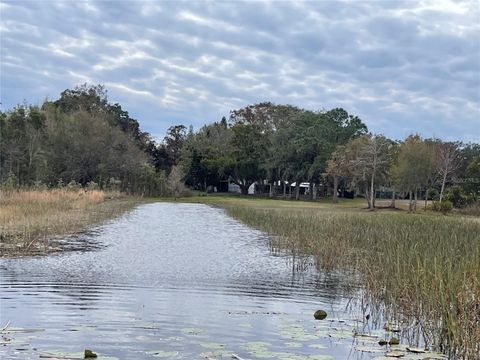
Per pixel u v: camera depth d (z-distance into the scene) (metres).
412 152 53.97
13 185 41.69
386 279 12.41
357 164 57.34
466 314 8.84
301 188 99.81
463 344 8.07
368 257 16.48
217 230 28.83
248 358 7.63
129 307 10.80
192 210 47.66
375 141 57.81
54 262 16.23
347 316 10.63
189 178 89.25
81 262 16.44
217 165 86.69
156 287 13.04
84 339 8.41
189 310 10.73
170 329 9.18
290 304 11.70
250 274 15.48
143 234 25.41
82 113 68.69
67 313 10.15
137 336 8.65
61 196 39.84
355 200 77.62
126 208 43.16
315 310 11.15
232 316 10.35
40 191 41.62
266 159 83.31
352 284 14.23
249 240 24.12
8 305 10.73
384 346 8.47
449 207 48.56
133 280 13.84
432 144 61.09
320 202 70.75
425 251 14.67
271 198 81.12
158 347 8.05
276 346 8.32
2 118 51.59
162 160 100.81
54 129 63.72
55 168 61.94
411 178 53.50
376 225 26.36
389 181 58.19
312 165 75.56
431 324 9.29
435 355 8.08
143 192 71.56
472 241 17.52
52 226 24.70
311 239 21.64
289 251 20.31
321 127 80.69
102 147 66.12
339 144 78.06
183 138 104.69
